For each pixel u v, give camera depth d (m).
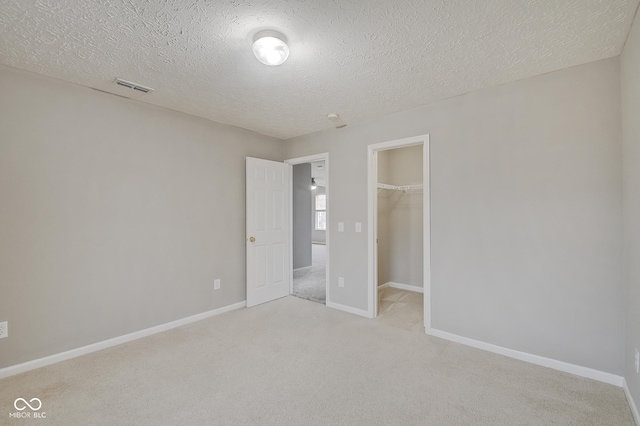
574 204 2.25
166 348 2.69
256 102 2.94
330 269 3.85
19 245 2.29
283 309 3.76
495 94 2.59
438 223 2.92
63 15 1.65
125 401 1.94
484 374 2.25
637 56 1.68
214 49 2.01
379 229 4.80
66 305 2.50
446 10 1.62
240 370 2.32
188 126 3.32
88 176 2.62
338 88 2.61
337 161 3.78
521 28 1.79
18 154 2.29
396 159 4.94
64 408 1.87
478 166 2.68
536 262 2.40
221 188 3.64
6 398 1.97
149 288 3.00
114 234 2.77
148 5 1.57
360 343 2.79
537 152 2.40
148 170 3.00
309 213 6.64
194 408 1.87
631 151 1.84
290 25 1.76
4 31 1.80
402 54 2.07
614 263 2.11
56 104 2.46
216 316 3.51
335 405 1.90
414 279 4.72
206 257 3.48
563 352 2.29
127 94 2.76
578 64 2.22
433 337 2.91
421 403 1.92
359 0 1.55
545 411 1.84
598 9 1.62
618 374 2.09
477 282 2.69
